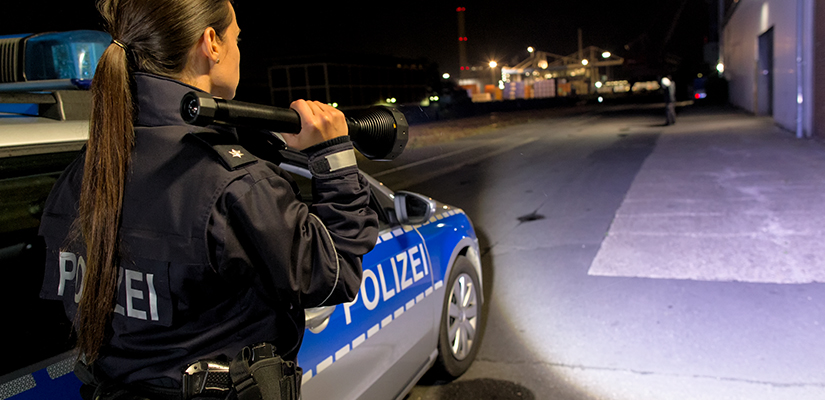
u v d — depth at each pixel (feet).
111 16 3.68
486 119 108.58
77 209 3.89
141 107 3.62
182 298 3.48
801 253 15.75
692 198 23.85
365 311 7.29
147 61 3.63
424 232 9.22
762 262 15.25
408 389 8.69
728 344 10.93
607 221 21.03
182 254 3.36
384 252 7.97
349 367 6.95
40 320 4.82
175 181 3.44
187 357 3.61
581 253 17.25
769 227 18.56
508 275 15.69
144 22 3.53
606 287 14.26
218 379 3.51
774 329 11.41
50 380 4.71
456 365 10.17
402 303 8.19
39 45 7.79
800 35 43.68
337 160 3.81
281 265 3.43
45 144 5.23
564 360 10.76
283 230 3.44
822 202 21.43
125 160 3.49
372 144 4.29
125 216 3.53
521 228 20.95
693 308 12.63
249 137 3.96
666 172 31.09
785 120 50.34
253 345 3.71
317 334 6.37
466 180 33.71
